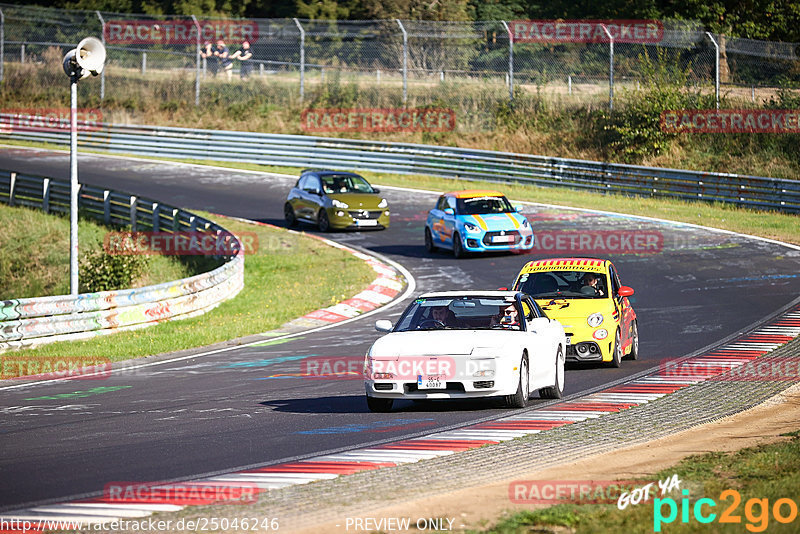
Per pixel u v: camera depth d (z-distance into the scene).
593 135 158.38
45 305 65.44
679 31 164.25
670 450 32.03
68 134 174.38
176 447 34.69
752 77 171.50
